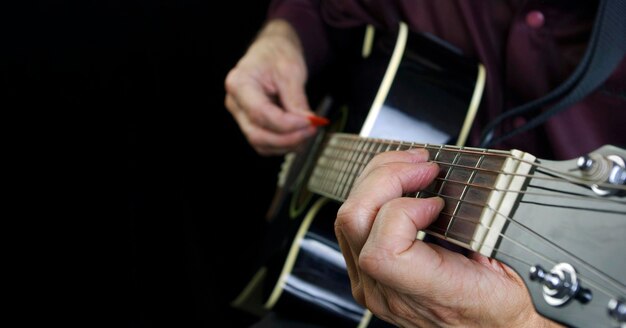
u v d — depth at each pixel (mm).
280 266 662
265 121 753
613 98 533
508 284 423
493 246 395
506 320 429
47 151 1183
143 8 1206
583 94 509
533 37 571
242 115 791
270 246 749
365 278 451
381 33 713
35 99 1186
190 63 1257
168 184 1209
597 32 496
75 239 1140
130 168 1211
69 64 1199
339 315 654
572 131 551
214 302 1095
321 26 790
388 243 406
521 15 573
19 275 1089
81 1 1177
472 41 628
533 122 532
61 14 1173
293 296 658
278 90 769
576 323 369
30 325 1055
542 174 388
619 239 363
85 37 1196
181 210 1191
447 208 418
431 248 414
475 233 396
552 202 383
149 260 1137
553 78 580
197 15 1238
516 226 390
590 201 373
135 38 1218
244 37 1261
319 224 656
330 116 776
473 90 616
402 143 488
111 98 1223
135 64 1230
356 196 431
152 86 1239
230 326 1075
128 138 1221
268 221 847
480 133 622
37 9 1160
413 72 624
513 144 585
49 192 1163
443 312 430
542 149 578
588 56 501
